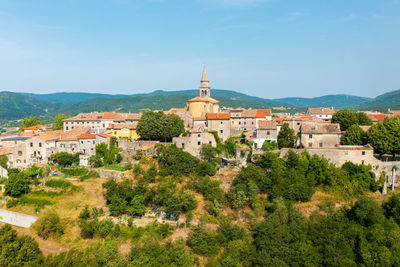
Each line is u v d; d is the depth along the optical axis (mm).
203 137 104938
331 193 84750
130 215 83812
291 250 68688
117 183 88438
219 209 80312
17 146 109312
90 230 78750
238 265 67750
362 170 85438
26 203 92625
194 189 88938
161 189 85750
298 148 97188
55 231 82000
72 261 71812
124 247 75062
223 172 94062
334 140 94438
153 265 68062
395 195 78188
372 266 64625
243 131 118750
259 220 78062
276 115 159000
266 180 85062
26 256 72875
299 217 75750
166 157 95438
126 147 109625
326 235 71438
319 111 163250
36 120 167375
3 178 102062
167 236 76750
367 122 113500
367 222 74562
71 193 93125
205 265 70188
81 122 147750
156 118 112375
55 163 107750
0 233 75875
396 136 87812
